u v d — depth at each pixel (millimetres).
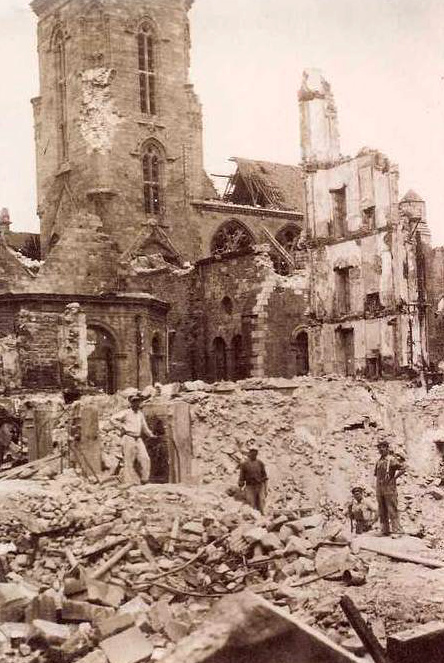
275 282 59375
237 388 38500
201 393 36656
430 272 55750
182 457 31641
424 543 24406
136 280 61500
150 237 78500
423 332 48250
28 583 22344
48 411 34969
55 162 82125
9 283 61312
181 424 31797
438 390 44156
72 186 80125
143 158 80125
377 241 48438
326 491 34906
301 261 63406
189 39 82625
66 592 20453
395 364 47031
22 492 25422
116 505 25016
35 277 59656
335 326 51250
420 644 12273
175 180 81250
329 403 38656
